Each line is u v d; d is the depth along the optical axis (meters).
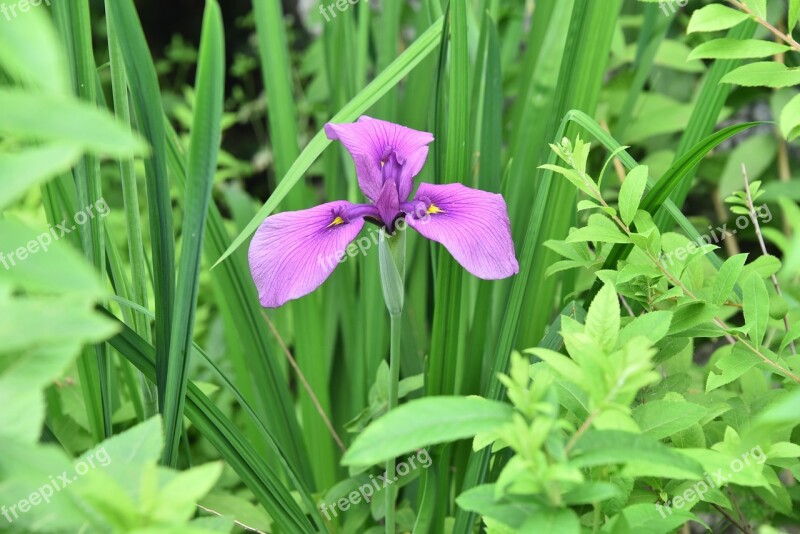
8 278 0.43
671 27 1.03
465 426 0.50
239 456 0.67
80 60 0.64
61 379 0.79
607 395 0.52
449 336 0.70
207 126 0.58
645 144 1.01
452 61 0.67
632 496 0.62
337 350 0.87
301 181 0.84
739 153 0.92
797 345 0.74
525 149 0.78
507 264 0.62
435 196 0.65
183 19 2.03
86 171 0.65
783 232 0.95
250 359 0.79
